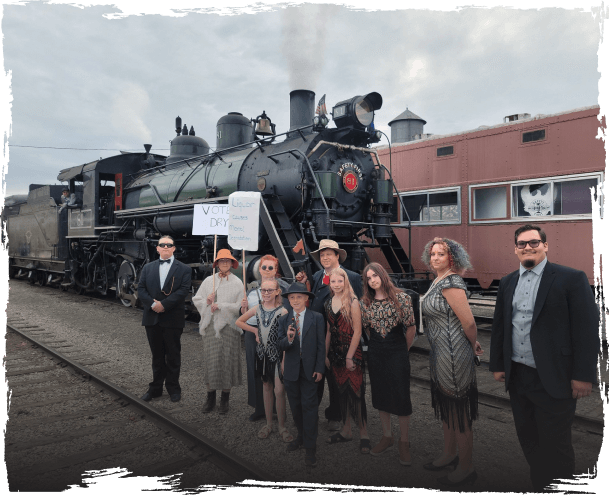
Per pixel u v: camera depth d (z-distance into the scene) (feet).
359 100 23.47
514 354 8.73
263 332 11.85
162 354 15.08
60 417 13.38
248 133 32.89
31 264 53.62
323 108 23.17
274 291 11.79
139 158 42.45
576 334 7.91
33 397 15.21
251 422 13.04
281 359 11.46
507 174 23.31
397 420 13.41
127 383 16.76
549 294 8.21
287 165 22.89
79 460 10.62
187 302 28.94
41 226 49.75
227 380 13.51
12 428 12.57
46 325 28.02
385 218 24.38
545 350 8.13
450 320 9.77
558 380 8.02
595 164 20.06
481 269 24.47
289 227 22.15
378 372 10.70
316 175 21.56
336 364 11.55
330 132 23.77
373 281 10.83
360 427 11.26
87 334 25.34
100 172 39.93
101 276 40.70
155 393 14.99
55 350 21.70
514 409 8.80
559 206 21.31
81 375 17.57
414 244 27.73
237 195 14.62
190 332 25.94
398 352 10.61
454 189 25.67
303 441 11.01
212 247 25.95
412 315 10.75
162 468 10.18
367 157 24.90
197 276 29.07
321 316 10.98
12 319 30.04
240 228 14.49
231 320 13.56
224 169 27.32
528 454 8.66
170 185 31.73
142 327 27.32
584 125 20.42
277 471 10.14
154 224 31.17
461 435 9.57
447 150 26.08
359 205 23.89
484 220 24.32
